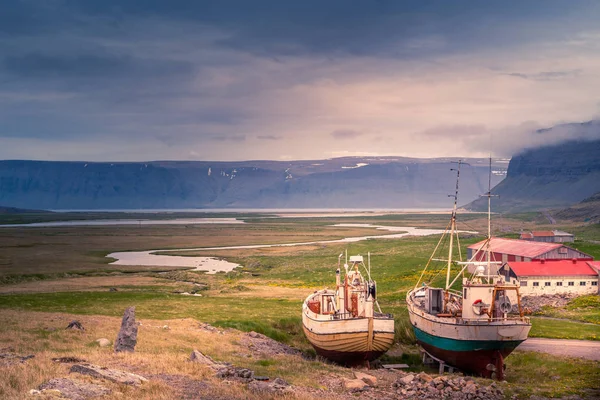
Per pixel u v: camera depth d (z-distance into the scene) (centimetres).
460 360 4909
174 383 3278
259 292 10462
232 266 15400
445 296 5966
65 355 3788
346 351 4931
